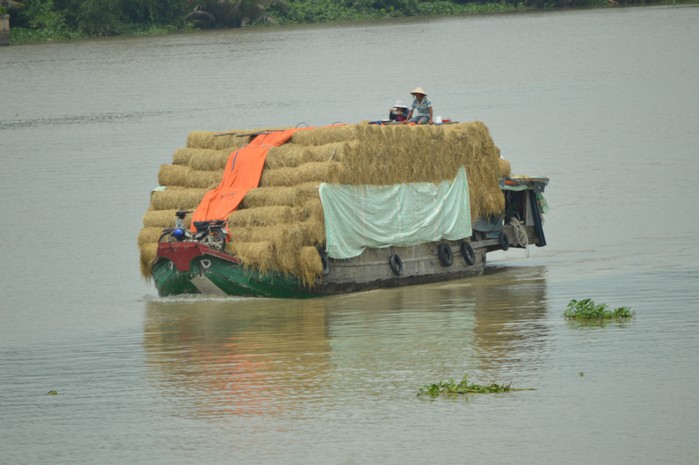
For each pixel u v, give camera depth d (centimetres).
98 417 5931
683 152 15262
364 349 7019
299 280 8725
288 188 8806
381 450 5259
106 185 14550
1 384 6656
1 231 12112
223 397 6147
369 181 8969
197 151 9594
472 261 9700
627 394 5856
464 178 9650
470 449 5228
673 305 7794
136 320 8362
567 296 8381
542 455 5131
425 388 6094
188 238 9012
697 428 5369
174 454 5344
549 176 14000
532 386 6062
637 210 11975
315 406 5903
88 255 10994
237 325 7969
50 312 8806
